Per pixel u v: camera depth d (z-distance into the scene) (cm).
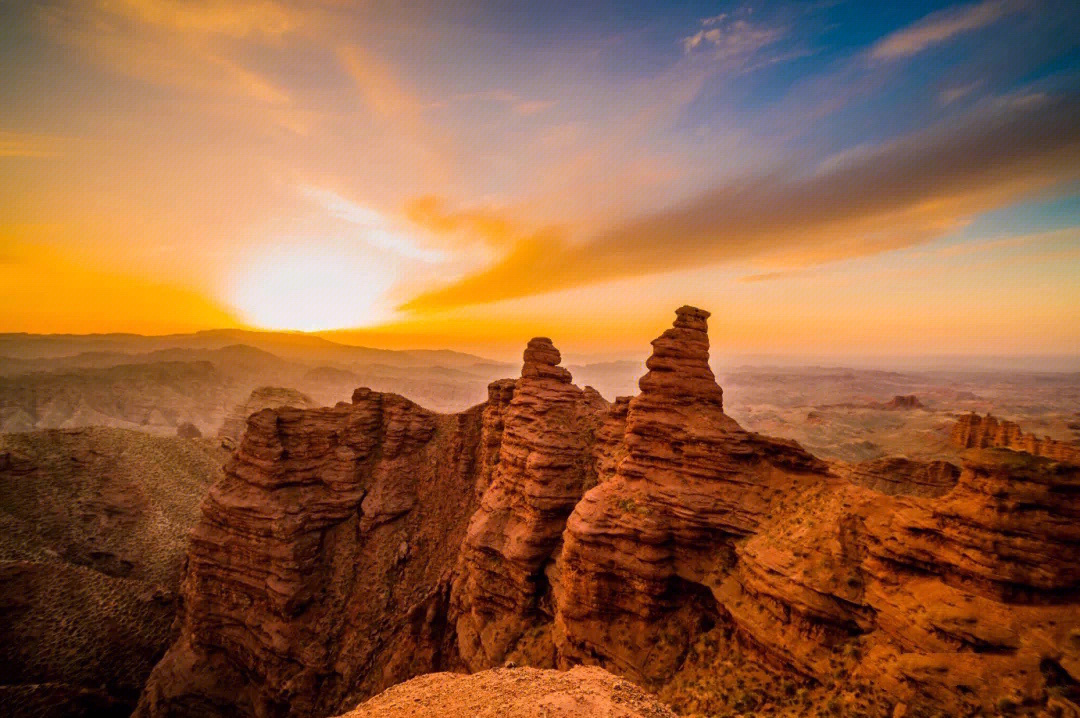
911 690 1636
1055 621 1570
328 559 4975
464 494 5497
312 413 5494
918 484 5000
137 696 4859
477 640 3775
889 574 2011
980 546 1750
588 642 2848
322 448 5369
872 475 5234
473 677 1920
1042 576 1639
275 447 5122
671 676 2523
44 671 4709
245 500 4872
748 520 2734
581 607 2911
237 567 4738
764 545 2492
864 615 2025
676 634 2702
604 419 4291
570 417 4397
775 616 2259
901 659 1720
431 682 1947
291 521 4819
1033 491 1720
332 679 4300
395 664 4147
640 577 2783
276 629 4472
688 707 2172
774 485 2848
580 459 4084
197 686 4481
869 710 1680
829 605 2098
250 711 4359
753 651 2297
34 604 5138
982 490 1816
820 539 2331
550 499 3853
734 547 2702
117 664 5050
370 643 4428
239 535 4806
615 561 2856
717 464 2944
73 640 5028
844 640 2045
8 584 5128
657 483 3033
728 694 2133
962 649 1659
